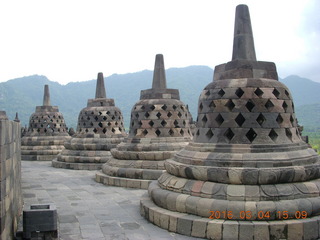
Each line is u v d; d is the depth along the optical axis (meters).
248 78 10.47
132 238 9.12
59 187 16.83
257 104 10.13
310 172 9.44
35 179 19.30
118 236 9.31
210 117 10.63
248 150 9.73
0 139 6.60
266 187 9.11
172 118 17.78
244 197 9.02
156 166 16.48
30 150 29.55
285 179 9.21
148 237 9.15
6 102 142.12
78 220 10.94
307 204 8.81
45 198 14.34
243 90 10.24
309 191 9.16
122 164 17.31
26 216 8.08
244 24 11.09
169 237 9.09
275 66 11.07
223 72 11.07
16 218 9.04
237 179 9.24
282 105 10.45
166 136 17.55
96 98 24.81
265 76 10.83
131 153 17.12
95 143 23.44
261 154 9.59
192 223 9.04
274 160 9.41
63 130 31.53
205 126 10.78
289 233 8.47
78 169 23.25
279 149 9.76
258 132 9.99
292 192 9.05
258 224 8.50
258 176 9.10
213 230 8.75
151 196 11.02
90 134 23.84
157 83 18.14
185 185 10.05
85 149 23.62
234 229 8.58
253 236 8.48
